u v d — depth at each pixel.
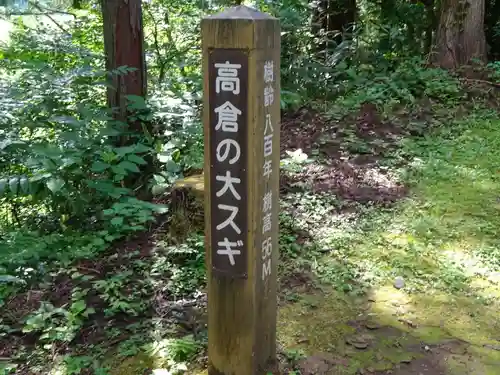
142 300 3.41
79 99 5.05
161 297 3.45
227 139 2.34
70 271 3.78
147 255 3.98
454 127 6.40
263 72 2.30
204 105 2.36
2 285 3.62
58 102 4.69
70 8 7.93
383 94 7.27
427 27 9.38
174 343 2.91
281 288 3.56
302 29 8.27
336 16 9.92
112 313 3.28
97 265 3.88
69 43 5.84
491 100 7.14
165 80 6.55
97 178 4.59
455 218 4.43
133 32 5.07
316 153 5.89
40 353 2.99
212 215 2.47
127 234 4.32
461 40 7.96
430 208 4.61
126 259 3.93
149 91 6.00
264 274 2.57
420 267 3.75
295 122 6.95
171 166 4.67
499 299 3.36
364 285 3.56
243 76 2.25
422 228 4.21
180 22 7.43
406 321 3.17
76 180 4.31
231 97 2.29
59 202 4.22
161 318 3.22
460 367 2.78
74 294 3.41
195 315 3.26
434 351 2.91
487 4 9.91
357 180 5.22
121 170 4.27
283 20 7.75
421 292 3.48
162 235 4.28
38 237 4.09
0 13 6.48
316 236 4.19
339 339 3.03
